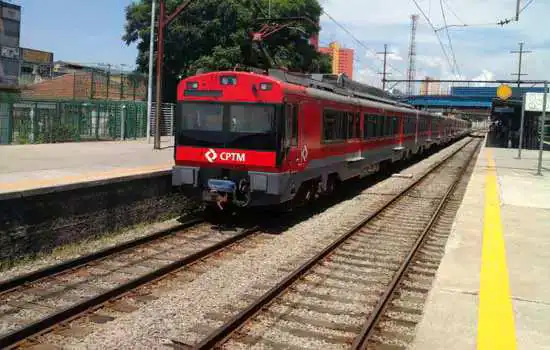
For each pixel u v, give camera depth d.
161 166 13.62
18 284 7.41
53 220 9.42
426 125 32.62
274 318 6.45
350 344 5.79
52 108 26.75
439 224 12.59
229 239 10.05
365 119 17.70
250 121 11.16
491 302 6.14
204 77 11.58
